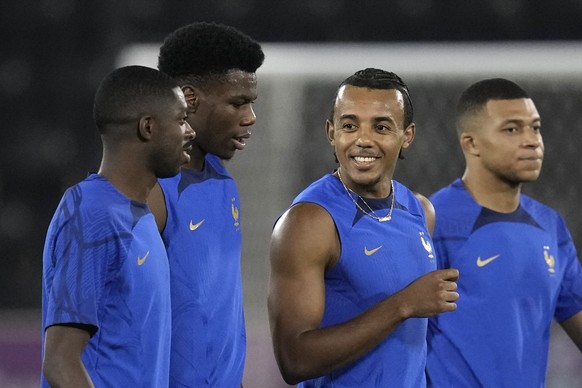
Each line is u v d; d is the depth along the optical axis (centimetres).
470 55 2575
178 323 1173
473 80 2572
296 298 1143
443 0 2856
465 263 1444
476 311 1431
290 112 2569
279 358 1145
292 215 1177
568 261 1520
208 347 1190
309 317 1138
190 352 1173
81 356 982
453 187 1510
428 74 2580
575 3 2820
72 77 2891
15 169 2884
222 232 1223
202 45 1205
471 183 1499
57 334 973
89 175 1048
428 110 2573
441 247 1458
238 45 1216
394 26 2861
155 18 2872
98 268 989
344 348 1112
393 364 1177
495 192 1481
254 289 2475
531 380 1452
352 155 1173
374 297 1172
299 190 2539
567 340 2116
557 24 2827
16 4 2895
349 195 1199
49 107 2895
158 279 1049
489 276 1438
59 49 2894
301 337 1127
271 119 2562
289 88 2575
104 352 1005
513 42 2816
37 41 2897
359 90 1178
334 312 1177
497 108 1470
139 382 1030
